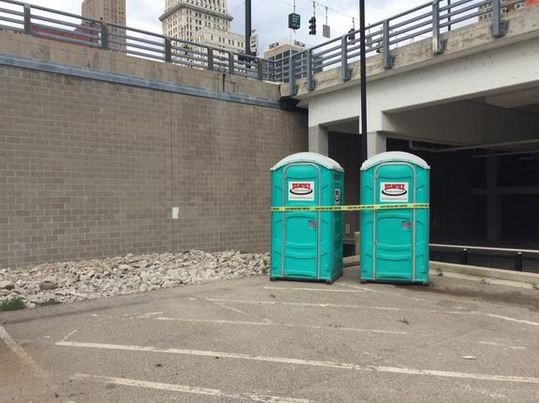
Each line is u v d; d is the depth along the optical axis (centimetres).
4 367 532
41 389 471
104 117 1295
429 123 1609
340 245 1080
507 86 1171
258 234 1633
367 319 718
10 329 678
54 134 1209
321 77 1593
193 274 1091
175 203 1434
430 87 1334
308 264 1004
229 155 1563
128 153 1340
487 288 946
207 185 1507
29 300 839
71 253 1238
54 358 559
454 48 1222
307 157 1005
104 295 896
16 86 1152
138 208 1358
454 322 702
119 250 1322
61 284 968
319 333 648
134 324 698
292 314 749
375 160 989
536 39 1112
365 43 1362
